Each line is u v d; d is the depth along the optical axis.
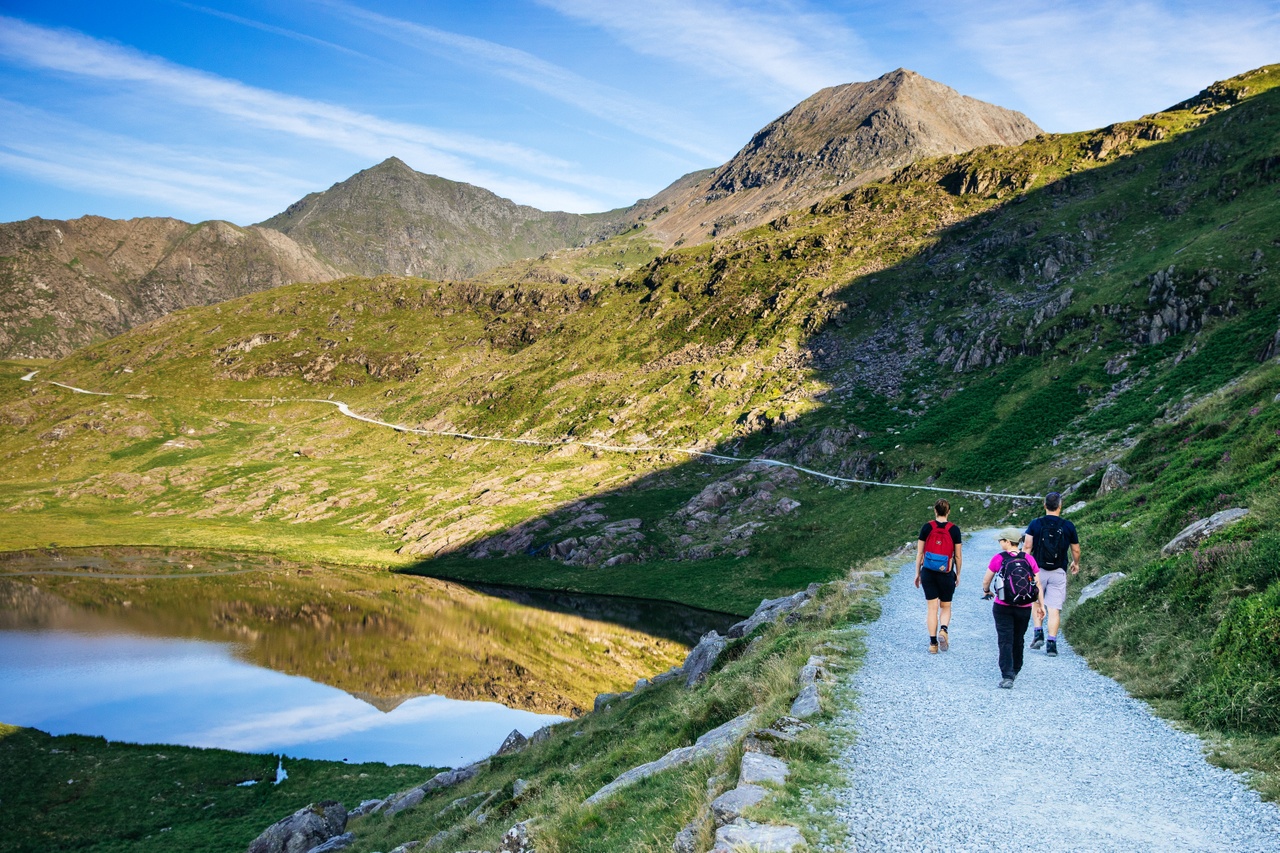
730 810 9.17
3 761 57.75
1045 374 119.56
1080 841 8.12
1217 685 11.96
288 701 71.94
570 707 69.00
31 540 157.25
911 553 36.16
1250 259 108.62
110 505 192.25
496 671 79.00
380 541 150.25
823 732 11.76
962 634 18.83
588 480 155.00
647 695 34.66
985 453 105.56
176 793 53.22
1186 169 167.25
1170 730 11.56
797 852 8.00
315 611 104.75
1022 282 163.00
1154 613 16.38
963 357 141.88
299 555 142.50
